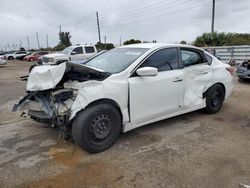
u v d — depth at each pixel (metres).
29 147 3.53
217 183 2.64
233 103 6.08
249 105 5.88
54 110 3.23
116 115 3.41
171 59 4.08
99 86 3.20
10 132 4.11
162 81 3.81
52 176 2.79
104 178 2.74
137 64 3.62
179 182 2.66
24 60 33.72
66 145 3.58
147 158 3.18
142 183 2.64
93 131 3.21
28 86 3.38
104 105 3.25
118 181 2.68
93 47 16.20
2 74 14.44
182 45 4.35
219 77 4.90
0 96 7.30
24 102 3.56
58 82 3.21
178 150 3.41
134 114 3.59
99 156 3.25
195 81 4.43
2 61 22.56
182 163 3.05
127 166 2.99
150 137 3.86
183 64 4.24
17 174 2.82
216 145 3.58
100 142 3.32
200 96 4.62
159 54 3.93
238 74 9.63
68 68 3.25
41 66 3.60
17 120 4.76
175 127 4.30
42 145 3.59
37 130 4.19
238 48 16.25
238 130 4.19
